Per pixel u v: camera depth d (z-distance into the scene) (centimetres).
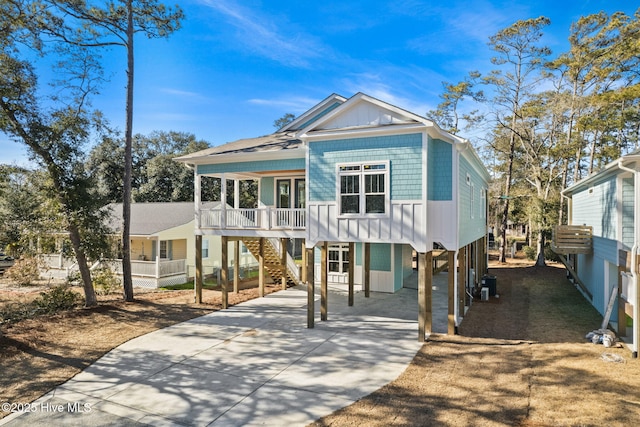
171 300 1536
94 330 1116
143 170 3909
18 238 1452
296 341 1003
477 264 1650
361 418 598
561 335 1016
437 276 2112
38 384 748
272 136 1808
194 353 919
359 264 1762
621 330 998
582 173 3428
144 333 1088
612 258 1106
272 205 1797
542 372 757
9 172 1305
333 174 1119
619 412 586
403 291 1705
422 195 997
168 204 2584
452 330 1040
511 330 1078
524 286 1766
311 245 1145
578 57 2355
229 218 1451
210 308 1395
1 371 811
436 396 668
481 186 1847
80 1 1355
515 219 3291
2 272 2336
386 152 1047
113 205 2709
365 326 1146
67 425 595
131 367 834
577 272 1770
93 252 1381
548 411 597
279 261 1784
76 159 1391
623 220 1038
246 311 1351
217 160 1452
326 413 617
